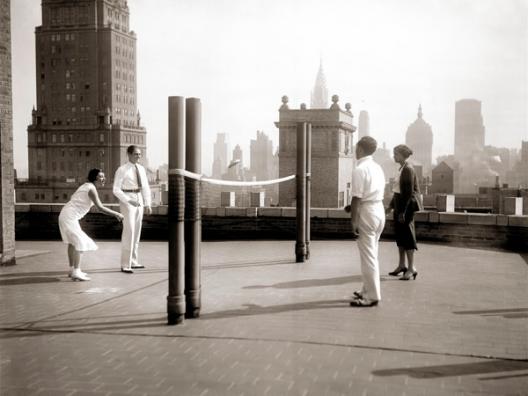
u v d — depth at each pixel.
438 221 13.13
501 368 4.84
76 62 133.25
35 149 135.25
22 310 7.00
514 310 6.88
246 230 14.80
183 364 4.97
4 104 10.36
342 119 61.16
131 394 4.30
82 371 4.81
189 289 6.55
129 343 5.60
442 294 7.77
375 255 7.11
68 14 132.88
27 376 4.70
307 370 4.80
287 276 9.20
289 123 61.12
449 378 4.59
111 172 133.25
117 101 136.38
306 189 10.75
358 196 7.00
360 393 4.30
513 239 12.13
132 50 142.25
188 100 6.42
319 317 6.56
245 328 6.11
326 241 13.84
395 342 5.57
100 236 15.09
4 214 10.44
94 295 7.89
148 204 10.13
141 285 8.62
